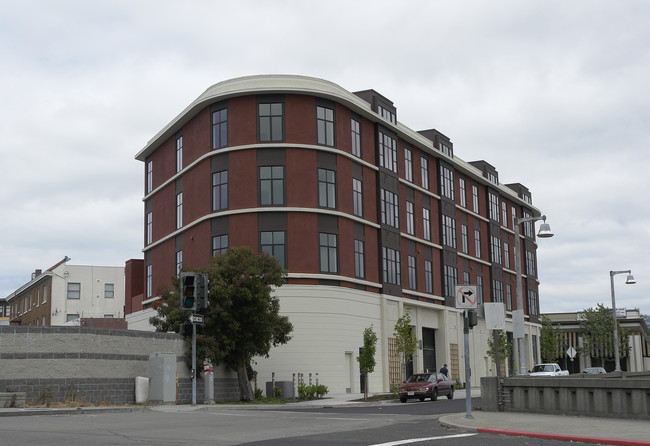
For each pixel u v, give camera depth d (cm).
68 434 1503
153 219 5366
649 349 10194
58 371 2552
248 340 3438
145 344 2942
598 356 8575
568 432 1514
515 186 7869
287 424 1842
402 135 5338
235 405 2958
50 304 7319
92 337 2673
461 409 2730
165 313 3500
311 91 4369
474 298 1983
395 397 3941
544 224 3391
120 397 2758
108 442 1356
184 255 4712
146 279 5434
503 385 2212
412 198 5469
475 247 6556
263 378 4056
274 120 4344
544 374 4303
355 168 4684
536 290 8094
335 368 4206
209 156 4459
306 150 4347
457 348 5866
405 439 1464
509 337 7119
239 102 4378
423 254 5538
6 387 2442
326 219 4350
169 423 1847
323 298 4225
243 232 4241
